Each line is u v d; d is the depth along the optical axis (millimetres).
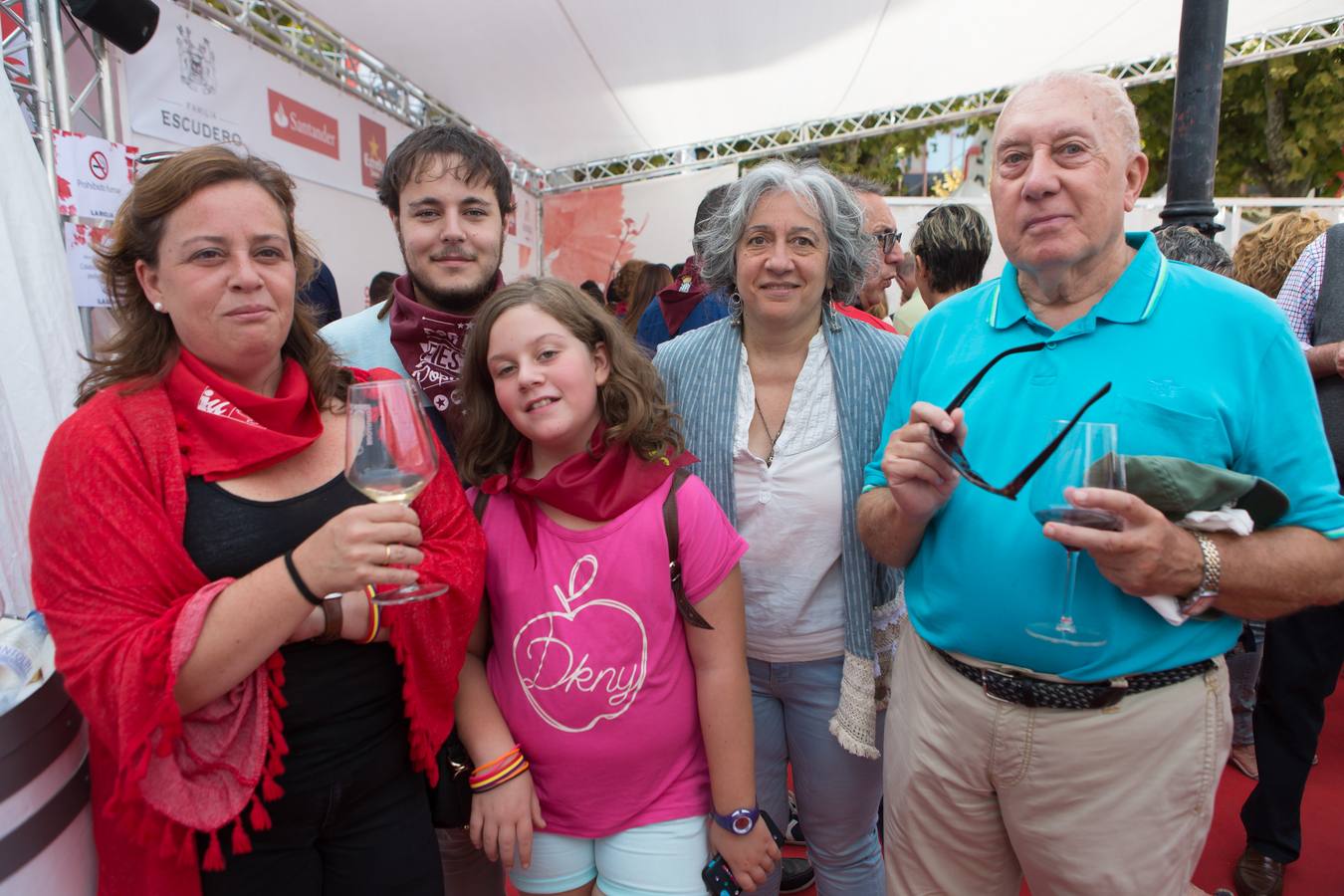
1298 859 2592
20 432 2535
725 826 1563
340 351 2004
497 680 1605
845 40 6242
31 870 1123
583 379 1517
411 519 1116
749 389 1956
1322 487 1271
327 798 1301
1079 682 1354
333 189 5270
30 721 1123
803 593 1879
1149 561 1196
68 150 3152
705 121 8422
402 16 5066
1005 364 1479
